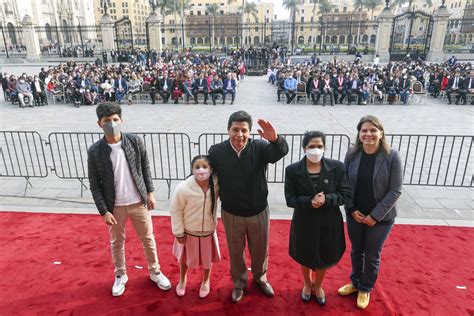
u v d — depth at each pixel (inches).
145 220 128.8
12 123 461.4
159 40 1254.3
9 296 129.0
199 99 658.2
